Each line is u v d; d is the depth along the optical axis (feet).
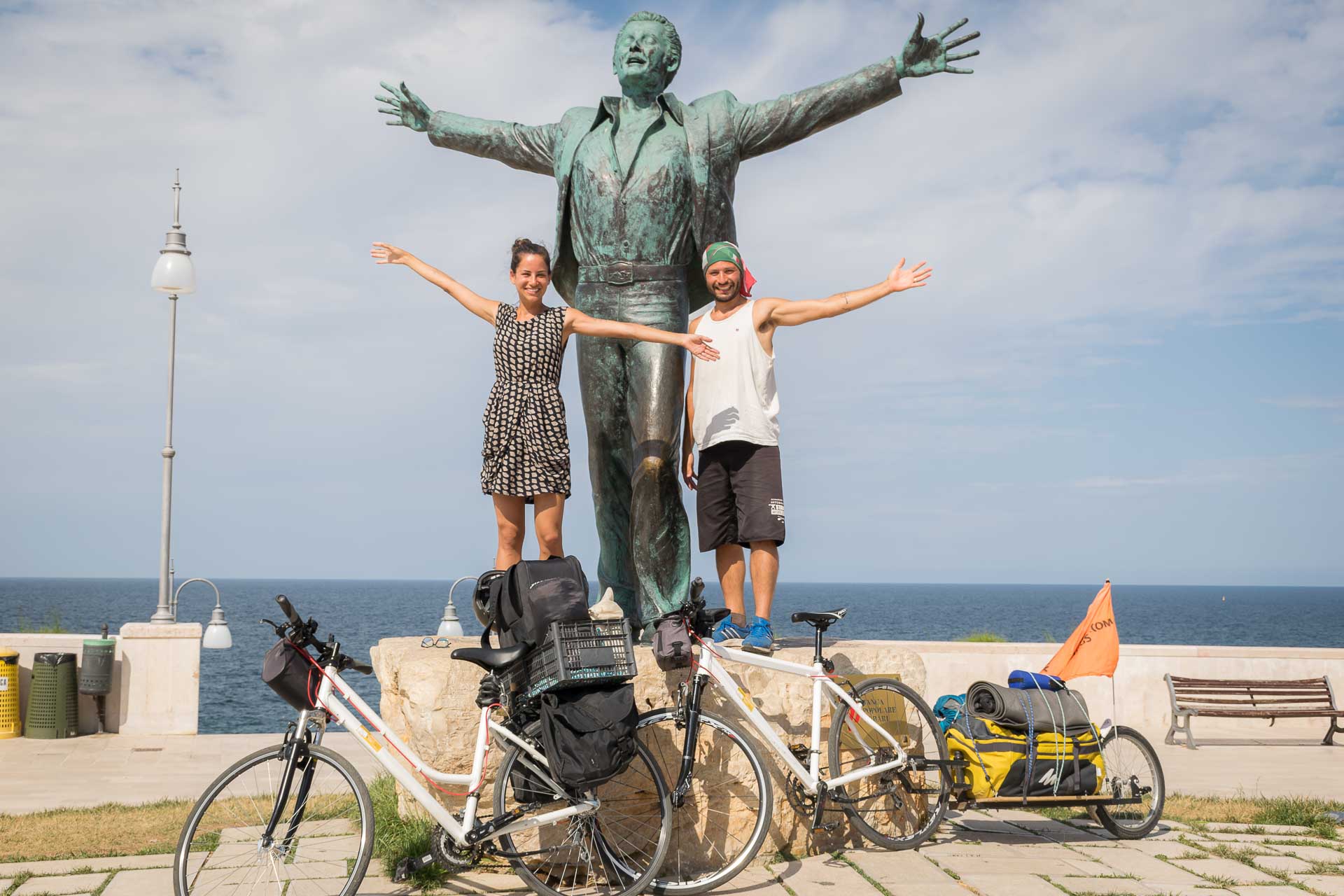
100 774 29.19
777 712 18.28
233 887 15.69
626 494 23.24
